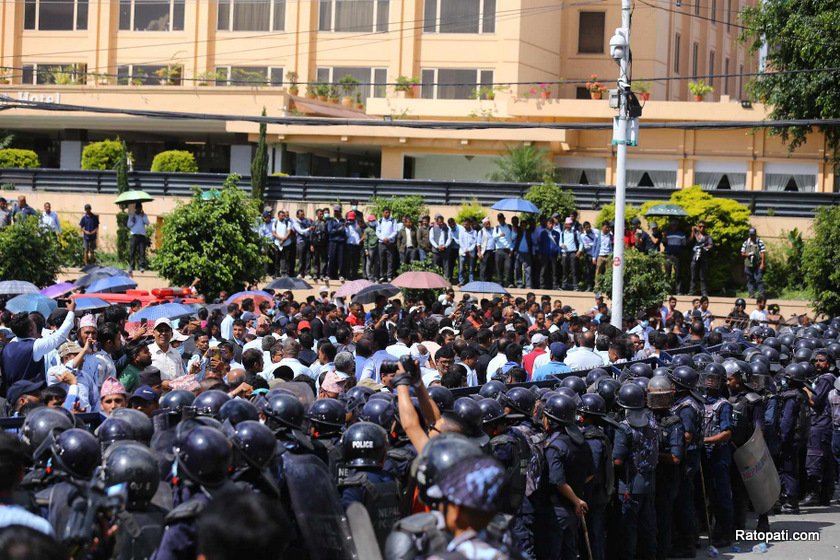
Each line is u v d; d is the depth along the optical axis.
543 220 29.50
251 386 9.75
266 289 23.97
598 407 9.70
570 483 9.22
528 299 23.91
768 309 26.81
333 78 43.59
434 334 15.95
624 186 20.61
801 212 30.94
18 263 26.03
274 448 6.46
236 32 44.28
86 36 45.31
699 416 11.54
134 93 40.22
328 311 21.14
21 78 45.72
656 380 11.08
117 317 13.09
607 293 27.50
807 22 30.73
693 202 30.02
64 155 43.53
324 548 6.66
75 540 5.23
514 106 37.91
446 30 42.28
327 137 38.97
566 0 43.72
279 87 42.81
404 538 5.08
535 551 9.10
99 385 11.05
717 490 12.06
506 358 14.03
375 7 43.00
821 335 20.00
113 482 5.91
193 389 9.83
